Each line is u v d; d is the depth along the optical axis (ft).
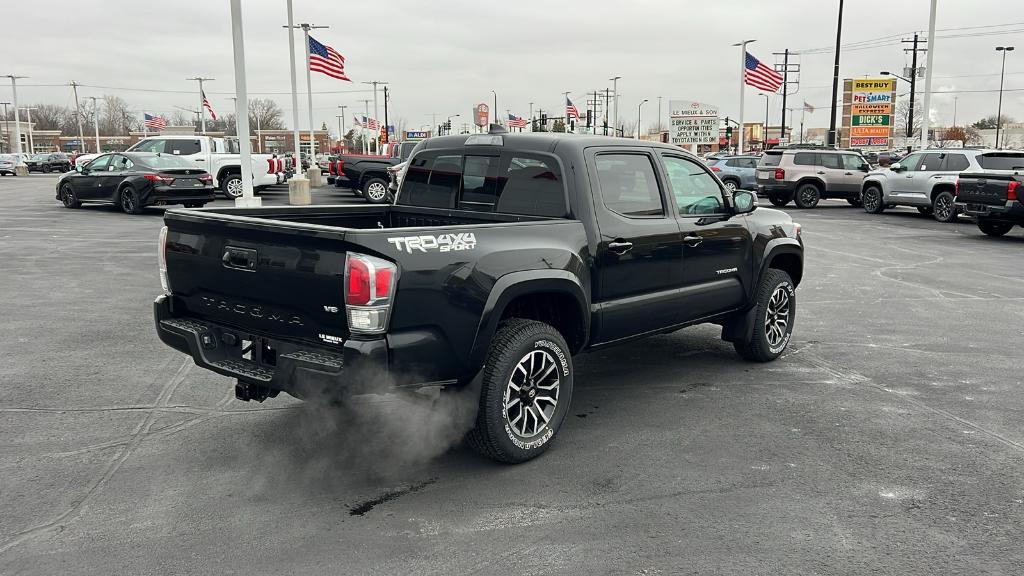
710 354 23.09
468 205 17.98
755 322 21.25
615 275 16.53
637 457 15.07
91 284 32.42
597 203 16.22
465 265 13.30
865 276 37.96
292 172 121.60
